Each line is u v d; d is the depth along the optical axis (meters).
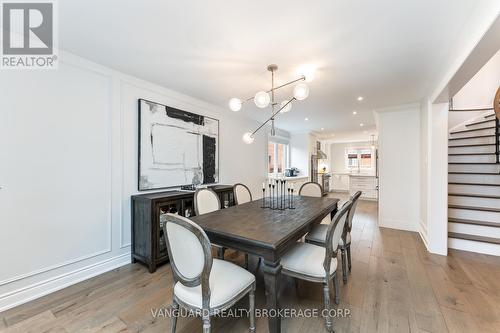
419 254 3.01
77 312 1.85
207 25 1.77
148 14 1.64
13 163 1.91
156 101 3.04
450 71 2.19
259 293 2.16
